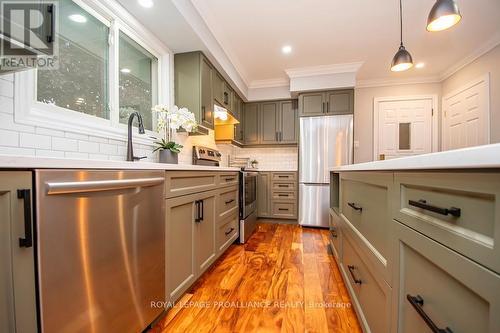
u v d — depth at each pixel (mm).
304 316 1355
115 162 950
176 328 1254
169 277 1344
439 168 552
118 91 1774
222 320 1319
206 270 1920
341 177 1829
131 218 1042
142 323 1116
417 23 2477
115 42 1738
